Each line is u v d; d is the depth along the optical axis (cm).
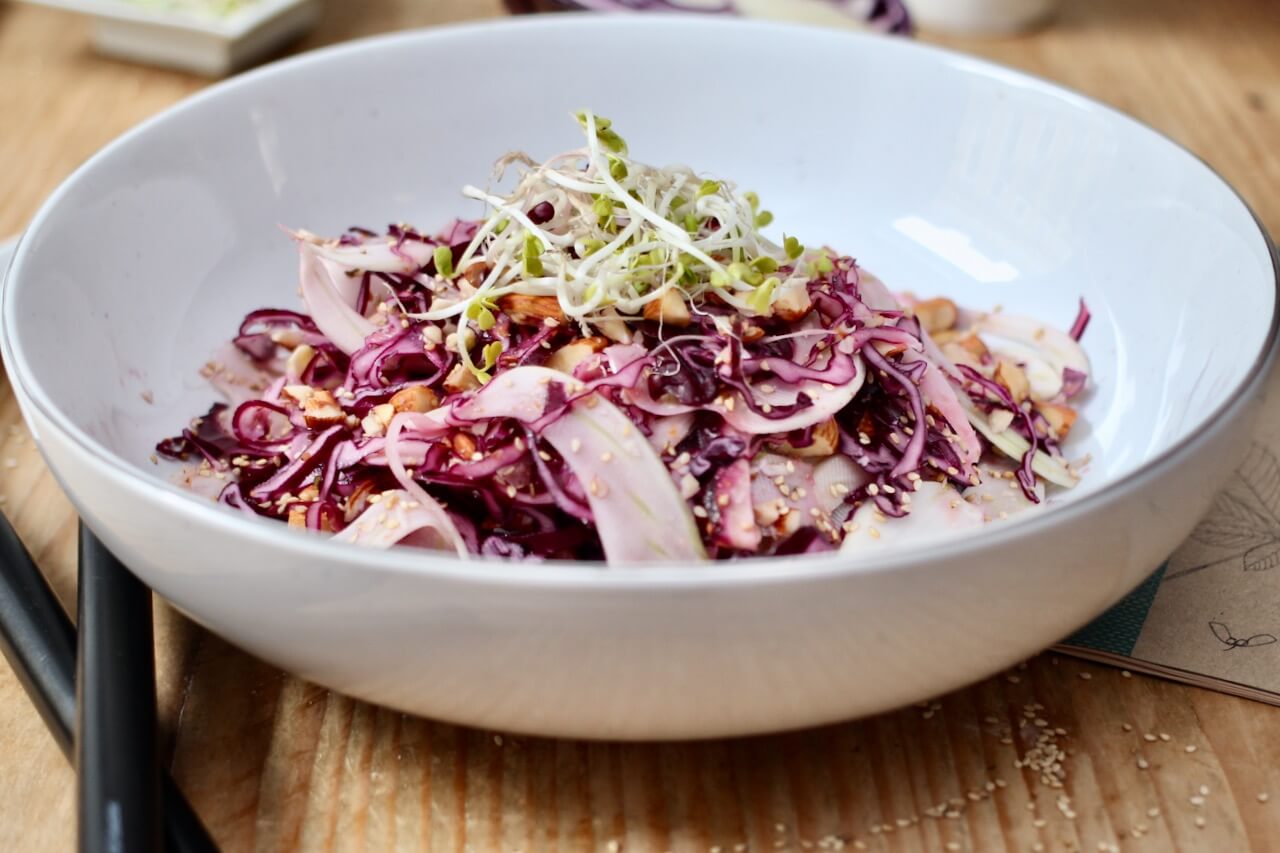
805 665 23
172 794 25
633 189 30
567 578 22
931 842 26
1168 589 29
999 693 28
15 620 27
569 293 29
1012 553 23
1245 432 26
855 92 38
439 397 29
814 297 29
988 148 36
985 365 33
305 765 27
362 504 28
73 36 53
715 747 27
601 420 27
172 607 29
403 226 34
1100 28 55
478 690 24
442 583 22
